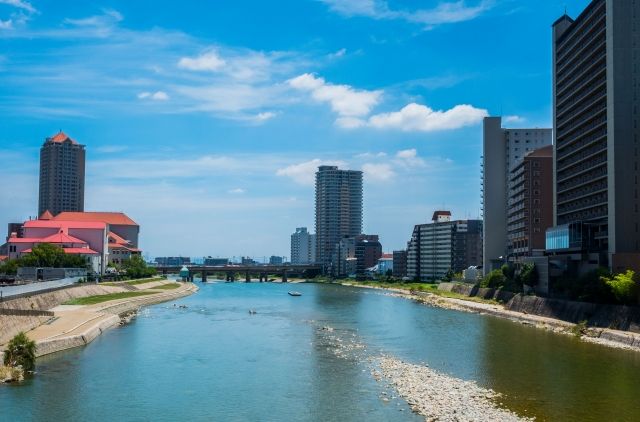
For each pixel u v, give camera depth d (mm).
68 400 69250
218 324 141000
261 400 70500
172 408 67125
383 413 64562
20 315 106000
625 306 116625
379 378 81000
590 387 74438
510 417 61562
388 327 136375
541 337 117688
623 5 144875
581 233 153125
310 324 142500
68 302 151750
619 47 144375
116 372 83875
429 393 71750
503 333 124125
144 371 85312
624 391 72375
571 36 175000
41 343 93750
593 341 111312
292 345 109375
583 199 165875
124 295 194625
